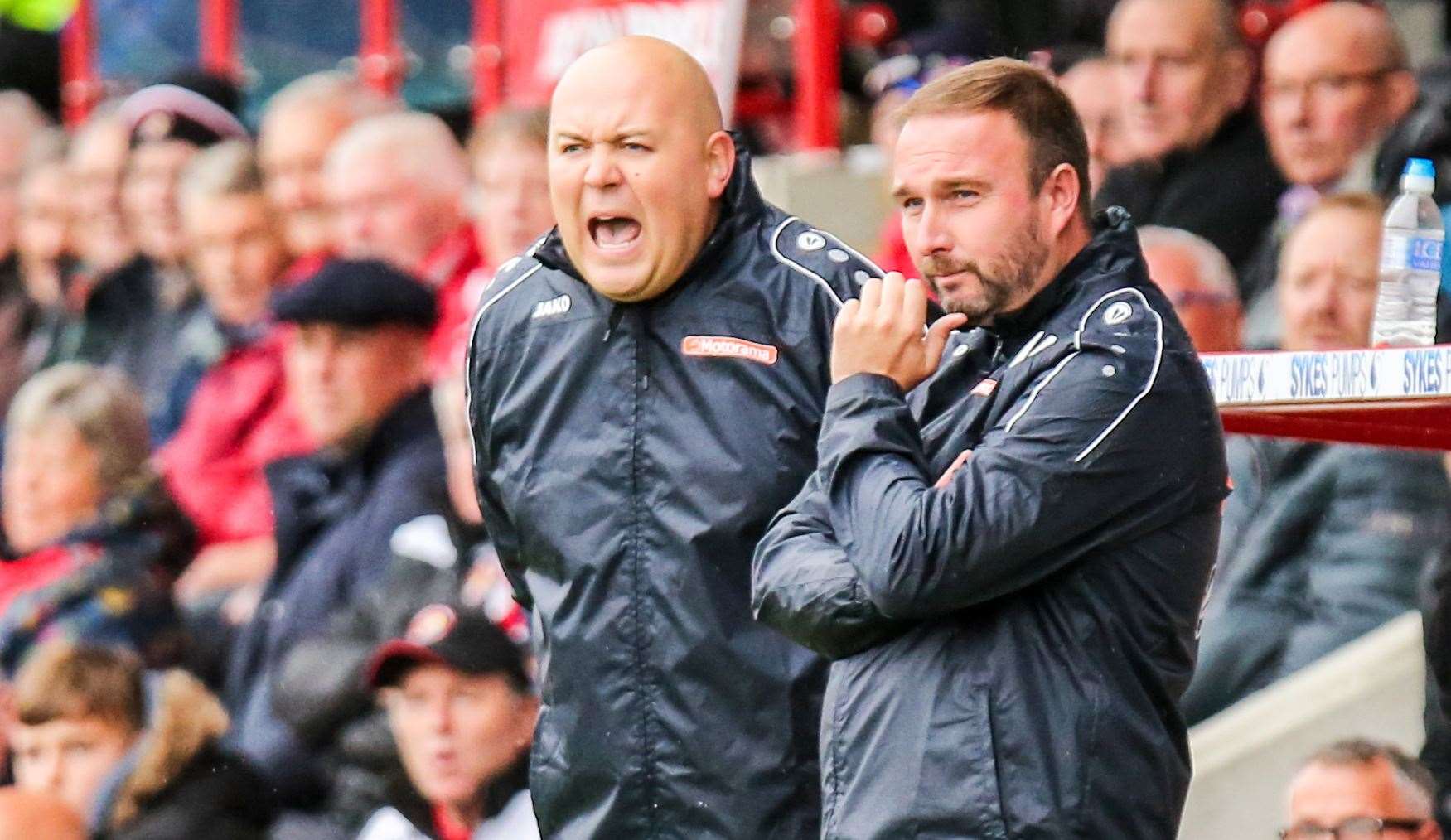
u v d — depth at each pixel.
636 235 16.28
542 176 28.47
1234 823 22.47
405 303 27.64
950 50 29.17
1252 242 24.97
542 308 16.84
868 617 14.19
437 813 23.89
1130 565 14.05
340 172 31.00
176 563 30.73
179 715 25.77
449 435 26.77
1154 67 25.03
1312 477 22.61
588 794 16.69
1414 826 19.69
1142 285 14.35
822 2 29.03
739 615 16.34
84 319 36.91
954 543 13.70
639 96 16.25
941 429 14.62
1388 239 16.91
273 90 37.25
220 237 33.25
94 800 25.94
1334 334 22.47
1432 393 13.78
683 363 16.47
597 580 16.52
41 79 43.31
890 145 26.95
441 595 24.83
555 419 16.72
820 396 16.42
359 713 25.16
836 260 16.58
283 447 31.69
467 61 34.66
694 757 16.38
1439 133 22.69
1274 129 24.84
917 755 13.98
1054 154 14.34
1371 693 22.02
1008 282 14.28
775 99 30.48
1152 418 13.88
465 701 23.48
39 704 26.02
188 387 34.25
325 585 27.03
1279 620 22.64
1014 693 13.88
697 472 16.34
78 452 30.33
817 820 16.41
